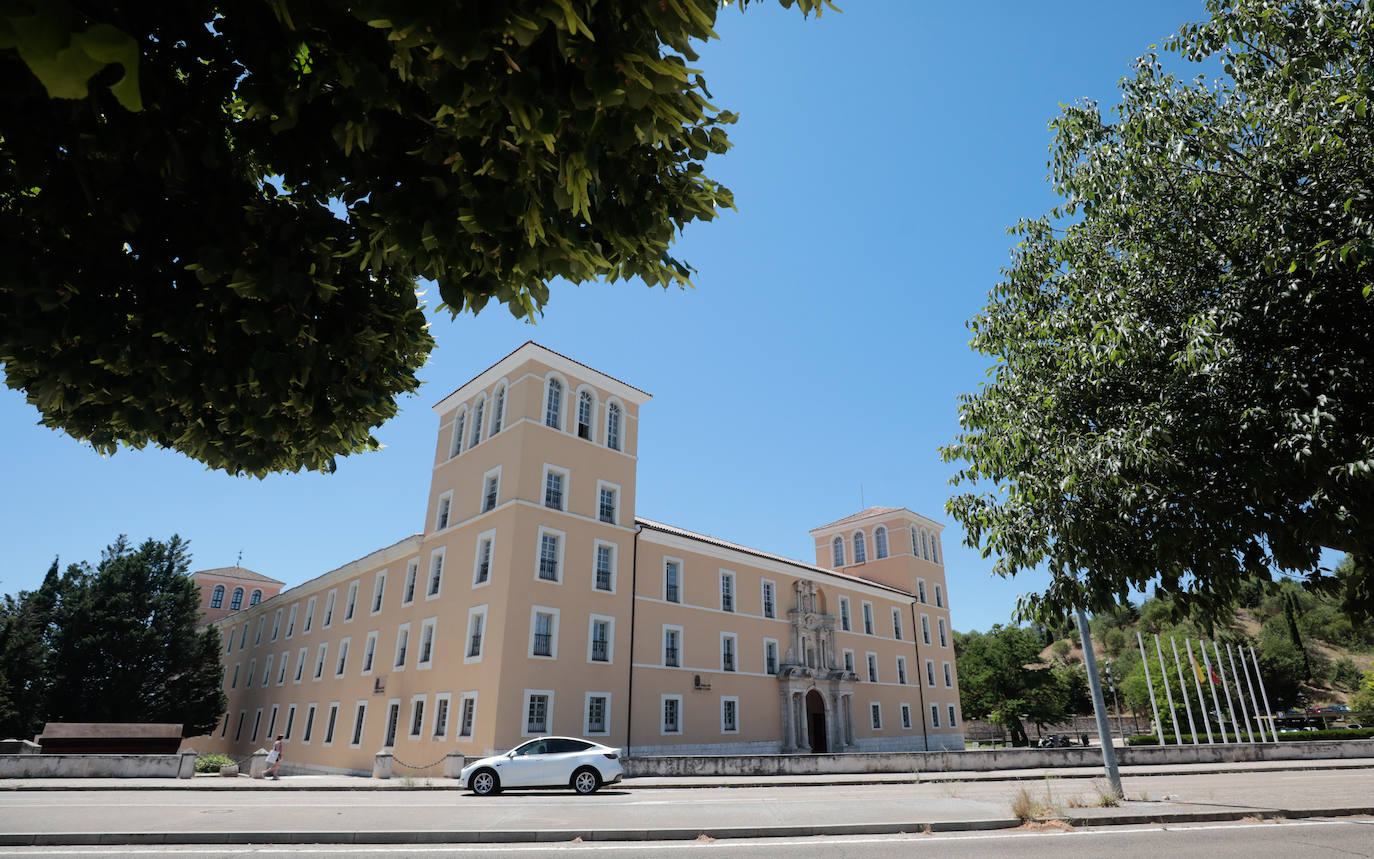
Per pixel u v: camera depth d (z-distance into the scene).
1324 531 5.14
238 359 3.27
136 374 3.22
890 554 56.91
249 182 3.31
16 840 11.70
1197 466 6.04
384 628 37.34
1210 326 5.76
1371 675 70.06
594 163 2.39
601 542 34.16
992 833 13.12
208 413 3.87
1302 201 5.64
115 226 2.88
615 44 2.16
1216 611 6.52
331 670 41.16
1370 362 5.25
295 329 3.24
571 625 31.36
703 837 12.38
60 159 2.67
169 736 32.62
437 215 2.77
